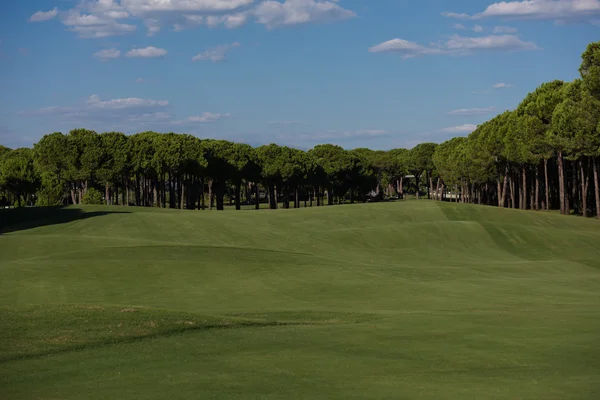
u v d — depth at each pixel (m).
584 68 66.94
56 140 114.94
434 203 92.31
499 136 104.38
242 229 69.19
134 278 35.00
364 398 13.35
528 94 98.50
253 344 19.39
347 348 18.78
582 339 19.55
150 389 14.27
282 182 141.88
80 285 33.03
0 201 149.62
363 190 173.75
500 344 19.03
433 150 182.62
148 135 134.75
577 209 105.38
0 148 157.75
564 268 47.59
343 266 41.84
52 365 16.73
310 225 76.50
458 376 15.32
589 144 70.56
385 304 29.56
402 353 18.05
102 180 117.56
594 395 13.40
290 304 29.47
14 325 20.61
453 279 39.34
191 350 18.48
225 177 128.12
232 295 31.73
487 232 67.38
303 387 14.30
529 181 129.12
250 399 13.34
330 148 167.75
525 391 13.82
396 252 60.25
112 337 19.70
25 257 45.38
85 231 66.62
